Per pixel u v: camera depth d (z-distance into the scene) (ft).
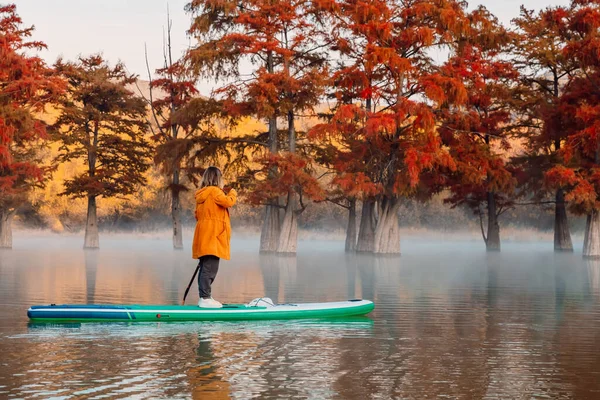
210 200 47.26
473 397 28.12
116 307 45.83
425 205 285.02
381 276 92.43
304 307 48.62
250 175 188.03
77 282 78.28
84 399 27.17
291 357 35.12
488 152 174.81
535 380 30.91
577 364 34.17
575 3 160.76
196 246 47.39
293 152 168.45
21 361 33.58
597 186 160.45
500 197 195.83
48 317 45.60
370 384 29.91
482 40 167.12
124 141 210.59
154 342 38.65
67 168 295.89
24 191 189.57
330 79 162.40
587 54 154.81
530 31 190.19
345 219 280.92
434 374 31.86
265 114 161.89
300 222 282.15
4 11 171.73
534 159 189.57
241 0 169.89
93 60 212.02
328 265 118.93
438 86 151.53
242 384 29.66
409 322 47.75
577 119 160.04
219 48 167.22
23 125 164.76
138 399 27.27
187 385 29.37
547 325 46.93
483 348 38.17
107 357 34.63
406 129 166.81
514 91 190.60
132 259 133.59
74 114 204.13
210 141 183.93
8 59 162.30
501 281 85.46
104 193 201.26
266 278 87.76
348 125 157.48
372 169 166.30
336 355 35.73
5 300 59.16
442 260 139.85
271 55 170.40
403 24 161.17
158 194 286.66
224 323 45.70
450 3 160.56
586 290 73.41
